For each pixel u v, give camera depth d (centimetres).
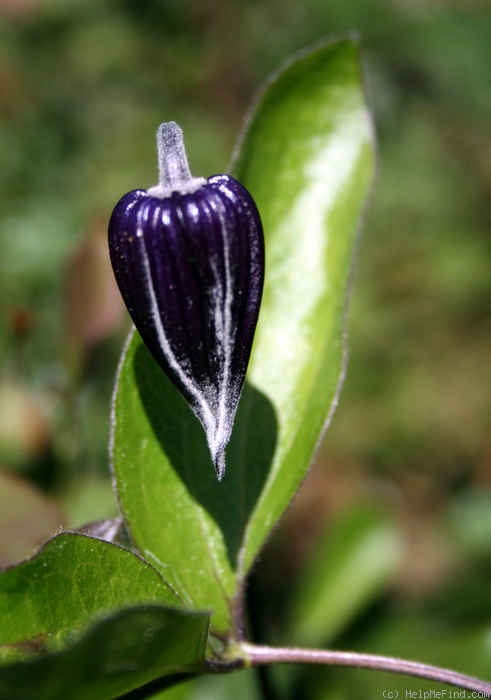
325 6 49
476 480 36
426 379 39
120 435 14
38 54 48
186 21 50
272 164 16
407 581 29
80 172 42
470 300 42
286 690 21
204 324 13
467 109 48
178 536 14
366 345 40
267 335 15
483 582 27
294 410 15
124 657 11
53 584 13
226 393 14
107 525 14
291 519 29
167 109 47
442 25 48
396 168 47
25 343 23
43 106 46
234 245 13
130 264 13
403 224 45
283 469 14
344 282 15
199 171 44
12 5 49
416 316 41
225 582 14
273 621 25
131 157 44
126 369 14
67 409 21
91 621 12
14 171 41
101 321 20
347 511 23
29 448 20
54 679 11
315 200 16
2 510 17
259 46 49
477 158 48
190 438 14
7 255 35
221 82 49
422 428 37
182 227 13
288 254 16
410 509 34
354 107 16
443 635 22
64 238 36
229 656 14
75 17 50
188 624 12
